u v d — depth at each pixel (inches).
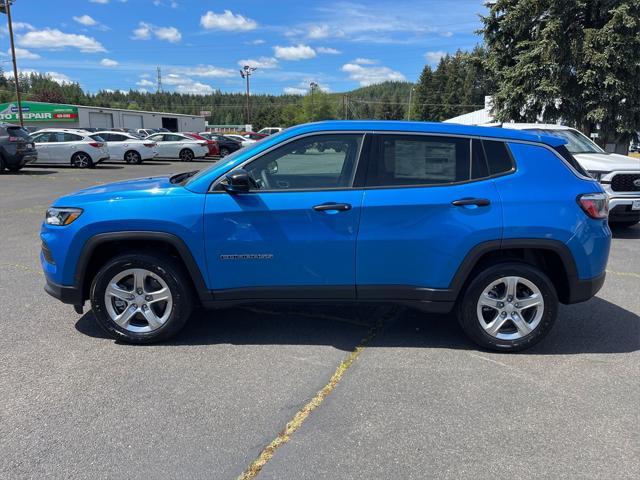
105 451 106.6
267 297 154.6
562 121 688.4
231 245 150.1
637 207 324.5
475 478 99.6
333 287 153.1
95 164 852.0
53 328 171.6
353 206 147.9
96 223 150.3
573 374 143.8
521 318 154.9
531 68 665.0
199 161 1171.3
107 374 140.1
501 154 152.2
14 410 121.3
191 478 98.9
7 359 148.3
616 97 629.9
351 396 130.0
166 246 157.8
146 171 808.9
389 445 109.7
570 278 152.6
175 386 134.0
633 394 132.8
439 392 132.6
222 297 154.6
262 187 152.2
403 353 156.4
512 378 140.9
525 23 681.6
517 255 161.5
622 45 610.5
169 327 157.6
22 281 221.9
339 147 152.2
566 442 111.5
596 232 152.6
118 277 155.4
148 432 113.5
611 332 175.3
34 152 735.1
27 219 368.8
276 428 115.6
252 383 136.3
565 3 625.6
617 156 361.4
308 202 148.5
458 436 113.3
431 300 153.0
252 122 4975.4
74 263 153.6
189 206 149.4
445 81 3946.9
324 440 111.3
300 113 4320.9
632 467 103.3
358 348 159.8
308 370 144.3
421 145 150.9
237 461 104.0
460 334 171.9
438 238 148.4
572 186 151.8
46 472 99.9
